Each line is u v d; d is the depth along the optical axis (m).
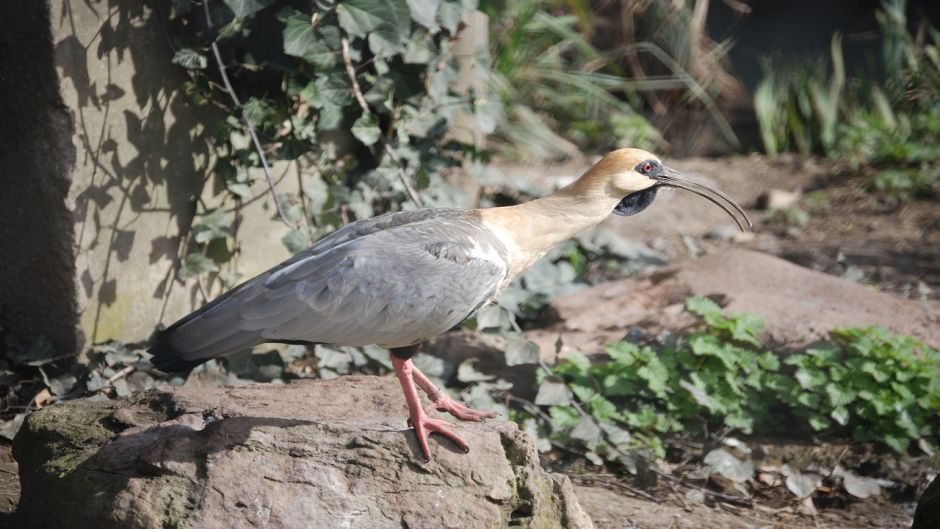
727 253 13.68
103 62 9.87
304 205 11.84
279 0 10.74
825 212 18.41
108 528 6.62
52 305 10.15
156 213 10.55
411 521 6.80
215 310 7.11
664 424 10.47
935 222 17.75
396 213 8.05
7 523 7.79
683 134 24.08
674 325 11.79
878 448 10.38
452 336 11.40
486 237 7.83
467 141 14.37
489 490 6.96
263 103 10.66
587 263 14.83
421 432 7.03
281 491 6.74
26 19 9.51
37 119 9.73
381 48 10.66
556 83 23.55
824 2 26.61
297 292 7.11
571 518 7.29
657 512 9.24
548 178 19.77
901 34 23.33
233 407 7.82
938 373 10.58
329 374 10.88
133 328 10.57
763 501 9.70
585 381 10.71
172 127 10.52
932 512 7.11
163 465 6.76
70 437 7.62
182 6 10.10
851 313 12.02
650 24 24.42
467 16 12.38
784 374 11.00
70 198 9.82
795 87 23.28
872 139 20.89
